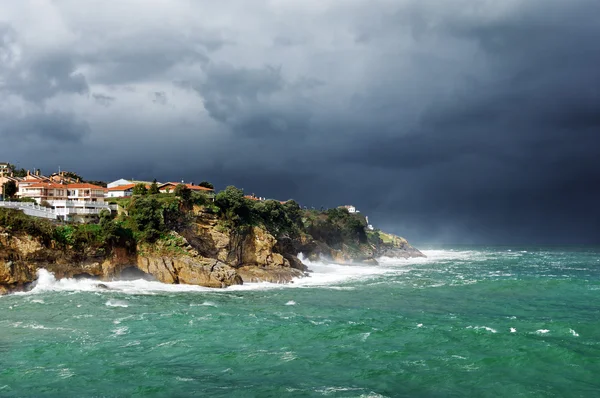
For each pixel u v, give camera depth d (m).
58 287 89.81
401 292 93.44
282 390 41.72
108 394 40.62
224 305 76.94
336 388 42.28
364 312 72.25
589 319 68.00
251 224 121.19
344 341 55.62
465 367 47.34
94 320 64.38
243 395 40.66
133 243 102.94
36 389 41.44
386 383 43.50
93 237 97.06
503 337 56.62
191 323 63.28
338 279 117.88
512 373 45.84
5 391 40.94
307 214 185.62
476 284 104.69
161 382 43.16
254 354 50.97
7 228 86.94
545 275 130.50
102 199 140.62
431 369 46.84
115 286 94.06
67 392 40.91
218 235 112.56
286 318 67.00
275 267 117.31
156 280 100.38
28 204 109.62
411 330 59.88
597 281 110.12
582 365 47.72
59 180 189.12
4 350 51.28
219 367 47.16
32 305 73.44
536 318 68.75
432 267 161.75
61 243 93.56
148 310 71.44
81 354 50.28
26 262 87.94
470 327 61.44
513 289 97.19
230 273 101.12
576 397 40.69
